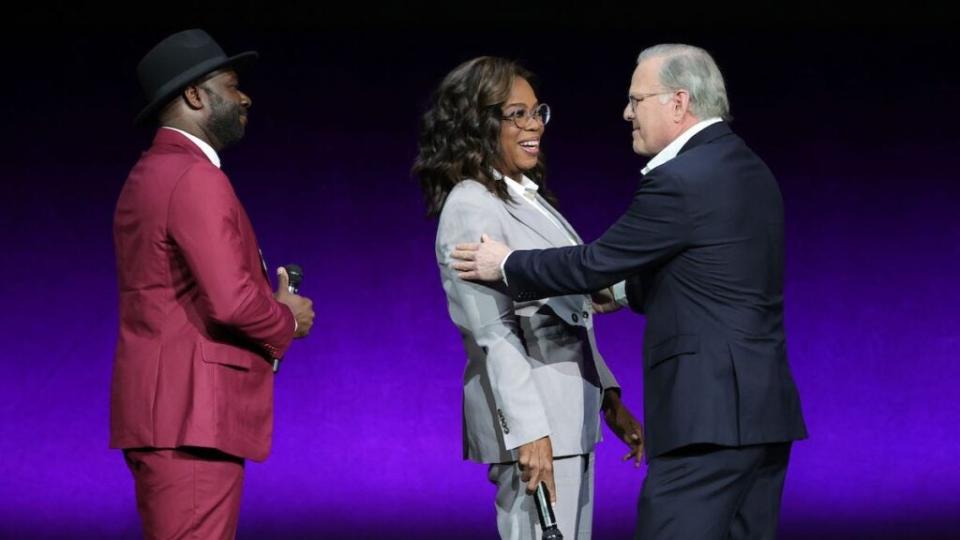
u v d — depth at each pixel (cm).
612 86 2414
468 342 1073
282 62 2378
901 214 2395
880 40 2419
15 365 2283
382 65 2391
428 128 1067
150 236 998
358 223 2362
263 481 2239
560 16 2406
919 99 2408
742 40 2422
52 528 2030
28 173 2330
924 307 2375
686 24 2422
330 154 2373
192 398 992
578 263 998
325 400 2303
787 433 1015
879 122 2408
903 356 2359
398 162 2377
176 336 1003
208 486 1006
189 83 1043
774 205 1038
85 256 2325
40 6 2336
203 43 1058
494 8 2400
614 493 2200
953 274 2380
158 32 2361
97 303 2317
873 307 2375
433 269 2358
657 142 1052
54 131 2341
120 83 2355
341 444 2284
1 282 2303
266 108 2373
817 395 2347
